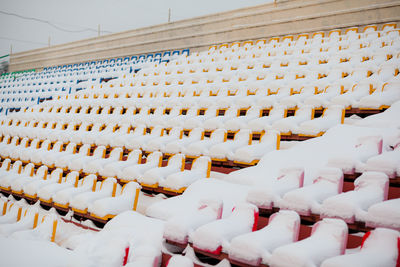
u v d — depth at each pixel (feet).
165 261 7.97
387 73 16.29
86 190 12.38
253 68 25.23
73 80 43.57
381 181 7.41
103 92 27.53
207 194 9.89
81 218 11.23
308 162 10.26
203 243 7.20
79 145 18.47
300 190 7.75
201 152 12.87
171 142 14.03
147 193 12.14
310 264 5.62
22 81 52.08
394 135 10.09
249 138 12.95
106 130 18.66
